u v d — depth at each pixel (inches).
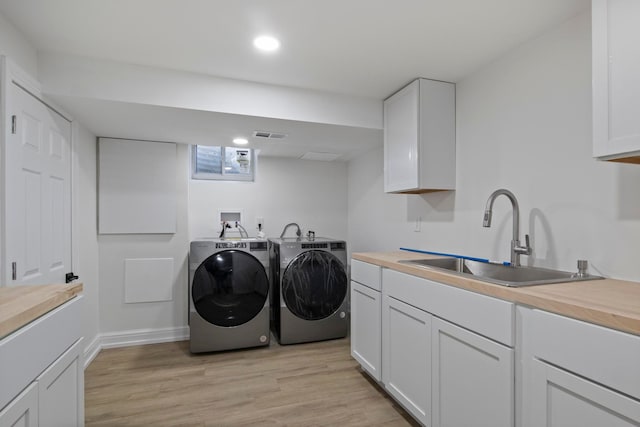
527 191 71.9
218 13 61.5
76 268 93.4
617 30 46.1
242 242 114.6
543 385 43.4
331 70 84.9
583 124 61.6
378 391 85.9
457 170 91.7
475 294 54.1
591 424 37.9
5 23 62.1
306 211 154.6
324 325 122.1
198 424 71.9
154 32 67.6
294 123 97.6
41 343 37.2
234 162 146.4
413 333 70.1
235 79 89.1
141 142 118.3
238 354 109.8
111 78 79.1
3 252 60.7
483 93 83.7
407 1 58.6
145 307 120.2
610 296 44.2
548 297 43.6
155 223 120.0
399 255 94.5
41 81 74.3
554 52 66.7
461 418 56.9
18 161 65.4
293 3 58.8
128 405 79.0
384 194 128.7
